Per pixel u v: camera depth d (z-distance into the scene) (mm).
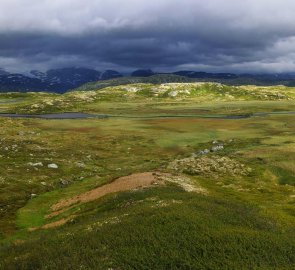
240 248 30531
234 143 141000
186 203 44250
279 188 78375
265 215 45938
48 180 91562
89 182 89375
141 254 29031
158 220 36250
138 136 163375
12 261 32844
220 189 71188
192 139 154125
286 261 29891
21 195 77438
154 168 98750
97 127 191875
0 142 141125
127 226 35375
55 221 56250
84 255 29703
